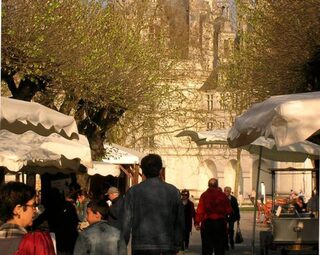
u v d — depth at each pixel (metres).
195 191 126.50
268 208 52.09
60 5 30.23
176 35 70.19
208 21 114.81
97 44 35.69
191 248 35.41
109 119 41.91
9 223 7.88
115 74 37.59
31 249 7.80
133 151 44.03
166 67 53.94
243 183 121.62
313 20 34.06
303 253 27.38
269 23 36.72
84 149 16.36
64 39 30.25
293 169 25.66
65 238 16.42
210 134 29.95
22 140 16.38
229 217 33.31
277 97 13.35
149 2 54.53
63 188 30.78
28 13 27.34
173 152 124.12
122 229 12.66
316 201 28.34
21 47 27.19
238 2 40.22
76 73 31.59
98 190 20.38
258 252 31.64
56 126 13.96
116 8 46.22
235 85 45.84
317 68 35.03
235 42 50.16
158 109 55.44
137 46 43.22
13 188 7.89
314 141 16.23
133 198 12.71
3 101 13.22
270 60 36.97
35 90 30.56
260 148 25.97
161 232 12.66
